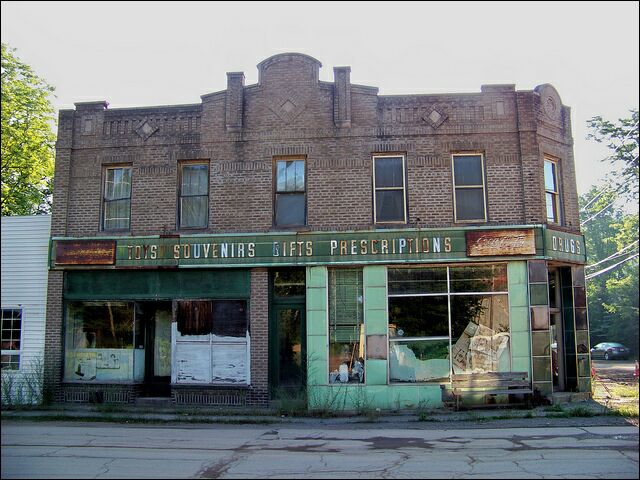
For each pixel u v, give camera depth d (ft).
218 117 57.62
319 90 56.95
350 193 55.47
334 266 54.65
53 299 57.11
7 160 84.53
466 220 54.95
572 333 57.52
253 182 56.49
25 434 42.34
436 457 33.53
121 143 58.39
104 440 39.70
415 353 53.67
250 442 38.99
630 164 58.34
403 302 54.19
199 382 55.01
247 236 55.21
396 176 56.03
